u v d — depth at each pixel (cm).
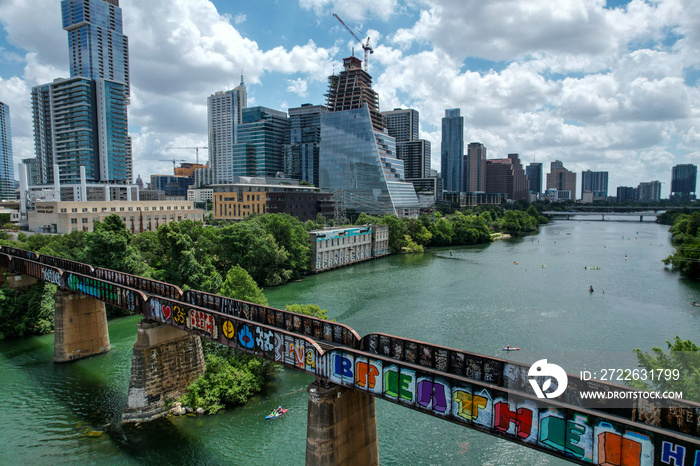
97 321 6388
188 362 4994
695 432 2184
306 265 12888
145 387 4616
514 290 10306
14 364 6084
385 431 4403
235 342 3697
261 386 5291
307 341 3164
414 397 2683
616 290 10219
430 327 7462
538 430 2256
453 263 14812
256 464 3856
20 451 4069
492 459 3934
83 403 4994
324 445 3047
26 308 7362
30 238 12431
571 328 7362
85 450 4084
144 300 4634
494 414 2394
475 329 7338
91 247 8169
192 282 7412
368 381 2870
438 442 4206
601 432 2064
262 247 11044
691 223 15375
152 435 4319
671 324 7594
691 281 11181
